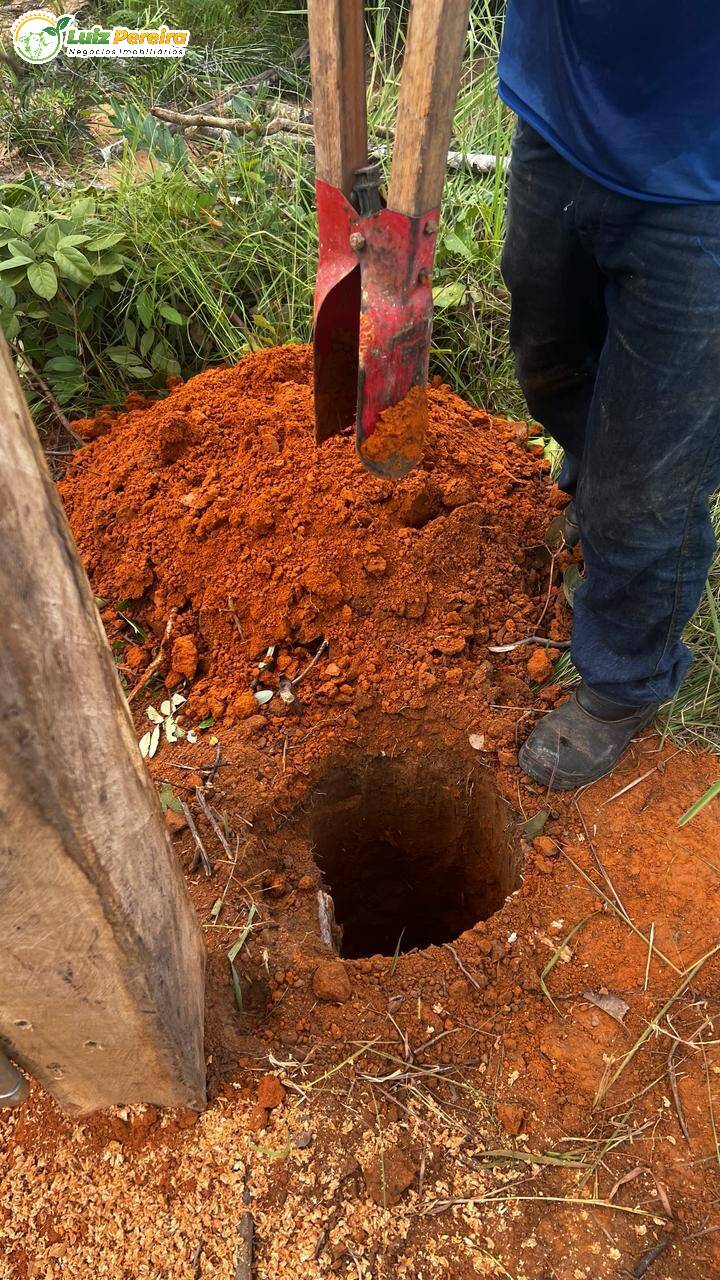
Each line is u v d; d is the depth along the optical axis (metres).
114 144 4.18
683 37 1.37
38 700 0.95
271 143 3.78
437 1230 1.61
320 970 1.89
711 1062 1.80
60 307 2.98
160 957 1.41
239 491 2.51
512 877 2.19
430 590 2.44
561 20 1.49
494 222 3.30
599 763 2.16
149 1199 1.65
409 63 1.20
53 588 1.00
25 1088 1.52
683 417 1.62
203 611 2.46
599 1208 1.64
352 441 2.53
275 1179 1.65
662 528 1.75
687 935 1.96
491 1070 1.79
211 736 2.32
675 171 1.46
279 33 5.07
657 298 1.55
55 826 1.04
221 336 3.22
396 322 1.42
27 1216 1.65
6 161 4.18
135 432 2.77
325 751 2.29
